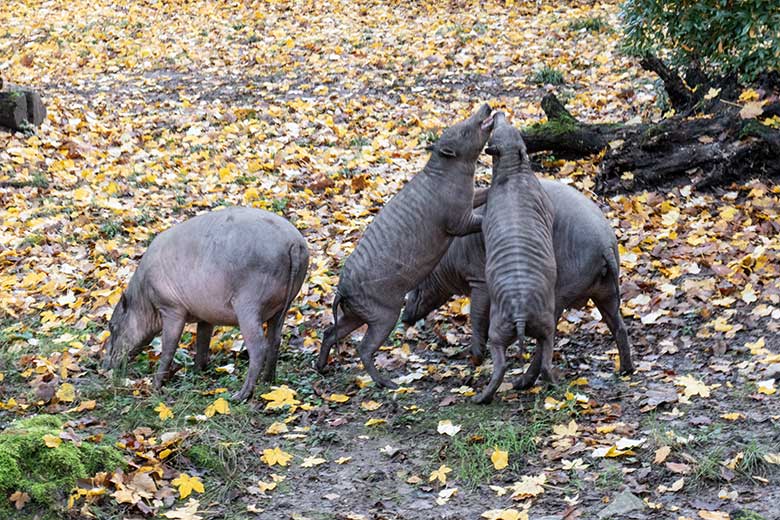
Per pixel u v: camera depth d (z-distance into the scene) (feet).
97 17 71.10
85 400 25.00
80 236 37.22
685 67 43.57
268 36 65.26
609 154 37.96
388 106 51.13
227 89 55.36
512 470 21.21
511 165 24.88
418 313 28.81
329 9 70.28
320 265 33.19
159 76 58.65
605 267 24.80
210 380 26.84
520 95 52.39
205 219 25.79
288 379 26.81
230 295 25.02
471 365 27.32
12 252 35.73
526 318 23.18
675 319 28.14
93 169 44.06
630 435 21.94
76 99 53.93
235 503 20.52
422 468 21.65
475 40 61.05
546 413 23.18
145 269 26.27
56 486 19.81
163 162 44.52
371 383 26.37
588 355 27.14
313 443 23.06
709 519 18.37
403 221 25.79
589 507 19.43
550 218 24.77
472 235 26.30
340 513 19.90
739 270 30.01
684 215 34.86
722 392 23.76
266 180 41.70
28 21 70.79
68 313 31.19
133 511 19.84
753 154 36.78
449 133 25.80
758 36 40.11
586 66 55.83
